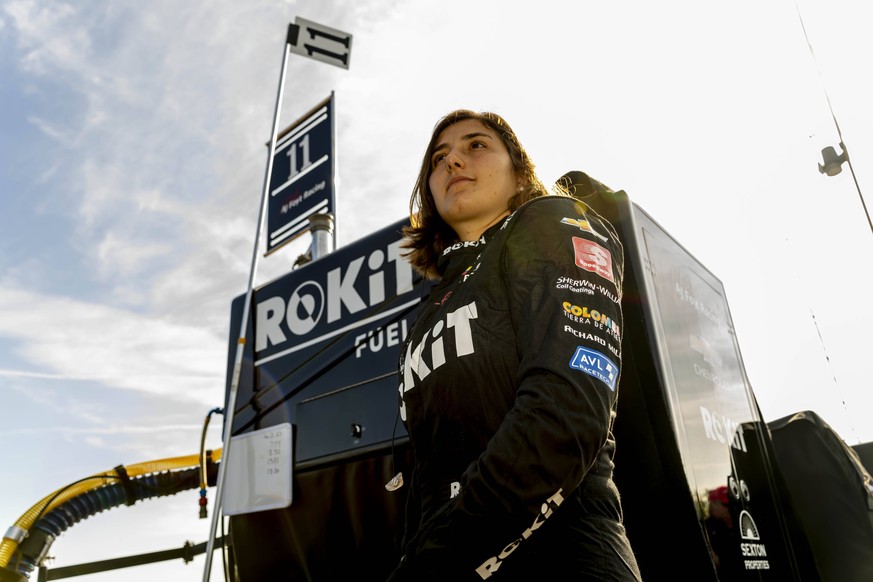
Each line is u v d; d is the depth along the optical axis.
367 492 2.41
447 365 0.94
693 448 1.71
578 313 0.83
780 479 2.29
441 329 0.99
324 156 4.82
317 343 2.84
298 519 2.58
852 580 2.25
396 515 2.29
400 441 2.36
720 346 2.31
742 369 2.46
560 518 0.82
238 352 2.92
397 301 2.62
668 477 1.56
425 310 1.13
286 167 5.13
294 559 2.54
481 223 1.26
